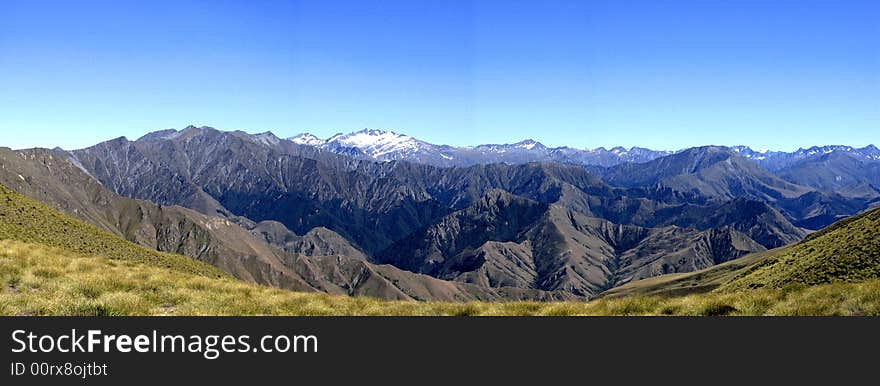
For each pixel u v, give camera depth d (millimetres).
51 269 23797
